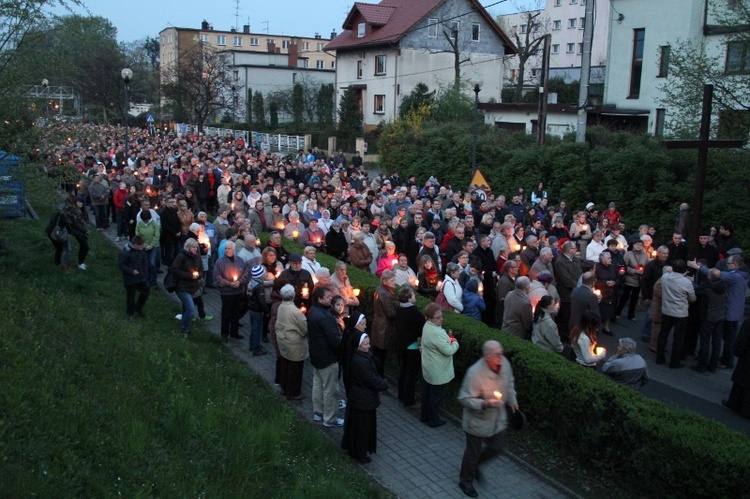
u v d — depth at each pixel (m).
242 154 29.83
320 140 46.16
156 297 12.90
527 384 8.02
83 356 7.45
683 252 13.65
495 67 48.19
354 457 7.36
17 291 9.36
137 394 6.80
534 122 32.41
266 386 9.20
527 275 11.98
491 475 7.22
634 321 13.55
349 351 7.30
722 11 22.62
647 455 6.51
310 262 10.74
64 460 5.09
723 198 16.70
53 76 11.89
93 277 13.09
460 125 29.36
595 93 36.59
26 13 10.61
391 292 9.21
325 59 92.88
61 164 11.65
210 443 6.37
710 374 10.62
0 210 13.73
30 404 5.70
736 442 6.11
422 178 29.09
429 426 8.36
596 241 13.58
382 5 49.06
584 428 7.31
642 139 20.66
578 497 6.79
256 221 14.92
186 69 56.38
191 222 14.90
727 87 17.02
